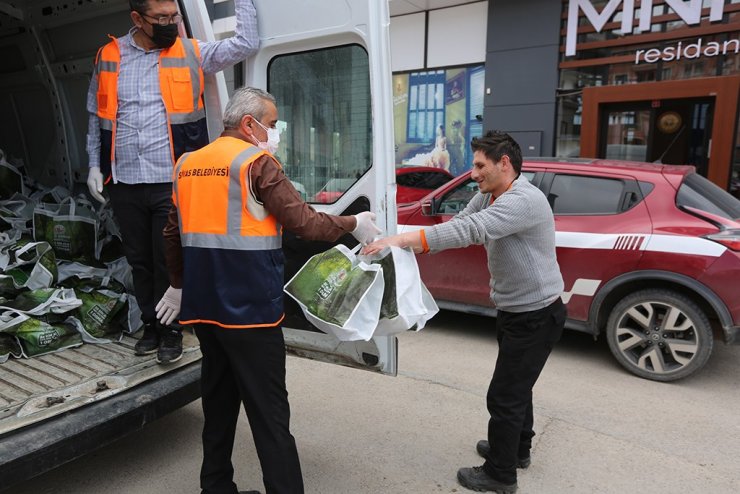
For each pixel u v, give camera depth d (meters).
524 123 9.75
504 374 2.60
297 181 2.97
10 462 2.14
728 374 4.34
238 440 3.29
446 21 10.38
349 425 3.44
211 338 2.28
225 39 2.87
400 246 2.34
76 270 3.63
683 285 4.05
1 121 4.95
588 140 9.13
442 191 5.18
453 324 5.55
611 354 4.78
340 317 2.16
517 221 2.40
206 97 3.03
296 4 2.74
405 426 3.43
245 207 2.08
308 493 2.74
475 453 3.12
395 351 2.75
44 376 2.81
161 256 2.98
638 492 2.78
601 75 9.05
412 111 11.12
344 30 2.61
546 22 9.26
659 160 8.47
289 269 2.91
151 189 2.88
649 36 8.55
